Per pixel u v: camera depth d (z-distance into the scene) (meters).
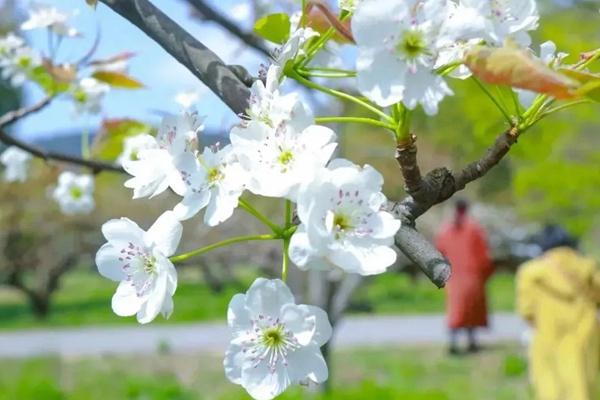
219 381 12.11
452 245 13.89
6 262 21.55
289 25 1.87
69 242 21.17
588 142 12.20
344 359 13.39
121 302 1.56
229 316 1.50
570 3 9.88
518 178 12.44
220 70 1.78
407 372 12.11
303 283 8.84
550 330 8.16
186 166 1.53
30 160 6.00
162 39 1.82
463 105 9.86
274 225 1.51
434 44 1.41
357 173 1.41
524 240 21.25
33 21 3.62
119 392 11.61
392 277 28.75
